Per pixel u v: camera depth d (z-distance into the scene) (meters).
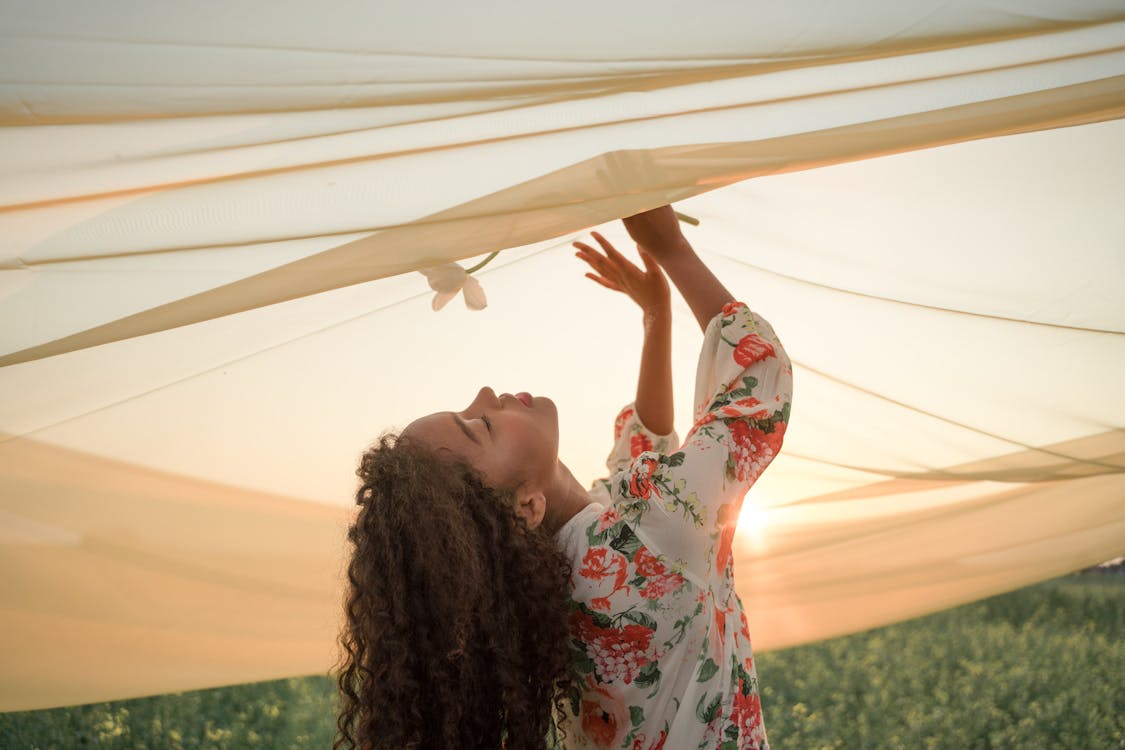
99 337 1.65
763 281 2.85
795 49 1.48
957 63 1.60
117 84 1.37
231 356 2.38
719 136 1.60
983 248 2.62
